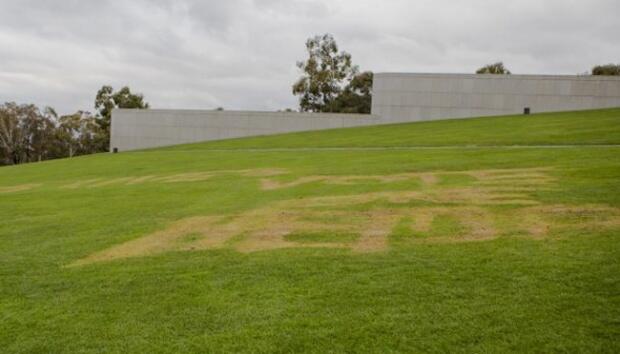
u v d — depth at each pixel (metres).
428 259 6.48
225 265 6.74
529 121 26.94
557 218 8.04
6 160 66.69
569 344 4.23
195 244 7.91
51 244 8.42
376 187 12.20
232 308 5.33
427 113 36.97
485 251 6.64
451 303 5.12
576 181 10.88
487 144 19.83
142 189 14.70
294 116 38.94
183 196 12.79
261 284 5.96
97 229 9.39
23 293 6.11
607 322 4.55
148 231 8.96
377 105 37.97
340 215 9.31
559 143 18.27
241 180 15.09
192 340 4.70
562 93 33.91
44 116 68.56
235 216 9.78
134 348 4.61
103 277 6.53
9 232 9.59
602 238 6.84
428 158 16.86
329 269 6.33
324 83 62.34
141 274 6.57
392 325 4.74
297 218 9.27
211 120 40.69
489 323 4.66
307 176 14.91
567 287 5.32
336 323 4.85
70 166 25.61
